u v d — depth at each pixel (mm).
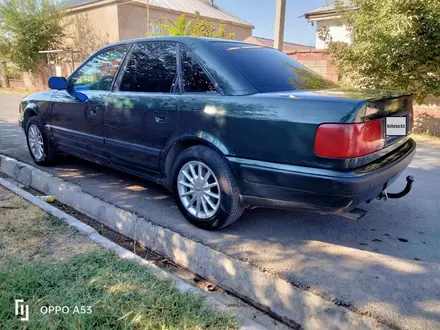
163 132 3104
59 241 2752
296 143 2342
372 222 3271
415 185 4328
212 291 2477
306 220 3287
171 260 2848
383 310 2039
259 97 2561
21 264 2379
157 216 3295
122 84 3564
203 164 2867
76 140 4137
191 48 3049
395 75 7402
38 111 4637
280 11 8375
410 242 2902
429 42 6594
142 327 1846
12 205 3416
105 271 2309
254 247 2752
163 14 18625
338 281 2312
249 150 2566
